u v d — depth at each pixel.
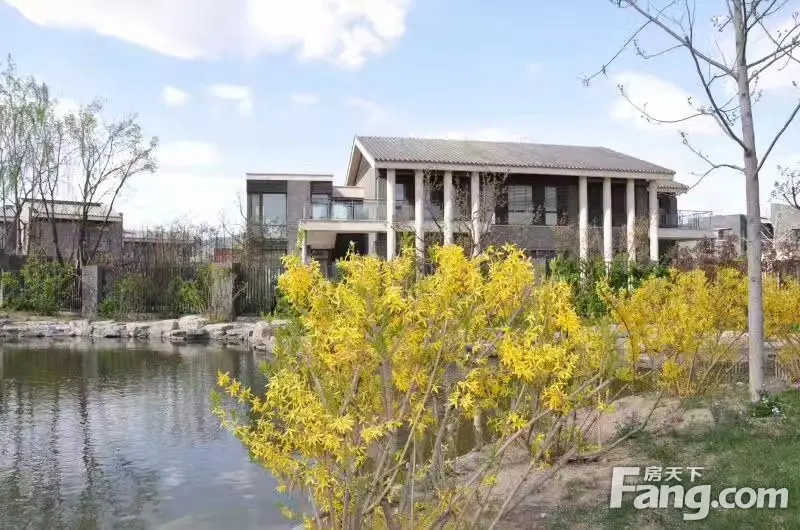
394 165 25.00
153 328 20.69
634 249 25.39
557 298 3.93
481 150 28.88
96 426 8.54
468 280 3.62
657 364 7.47
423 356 3.59
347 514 3.38
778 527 3.90
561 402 3.78
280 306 3.73
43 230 34.72
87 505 5.66
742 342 9.10
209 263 24.64
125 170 31.94
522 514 4.52
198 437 7.93
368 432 3.29
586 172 27.03
